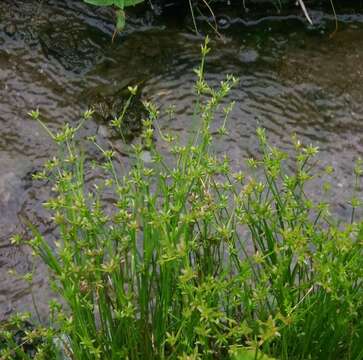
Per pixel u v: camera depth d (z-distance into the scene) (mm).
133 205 2072
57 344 2082
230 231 1898
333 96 2951
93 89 2922
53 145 2736
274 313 1963
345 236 1722
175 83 2961
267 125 2838
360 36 3170
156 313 1936
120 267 1884
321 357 1994
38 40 3039
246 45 3113
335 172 2691
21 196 2582
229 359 1954
